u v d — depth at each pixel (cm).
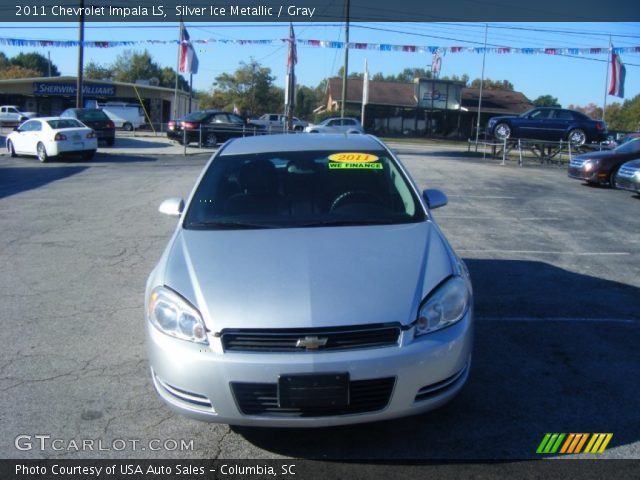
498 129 2516
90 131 2109
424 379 322
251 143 527
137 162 2097
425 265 363
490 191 1406
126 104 4875
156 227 959
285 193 455
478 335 516
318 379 308
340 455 340
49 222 998
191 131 2750
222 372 315
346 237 396
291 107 2572
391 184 467
